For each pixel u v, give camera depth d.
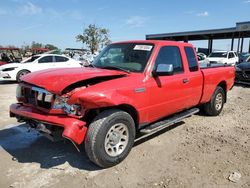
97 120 4.03
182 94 5.61
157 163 4.41
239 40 35.16
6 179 3.88
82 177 3.96
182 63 5.68
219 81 7.01
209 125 6.46
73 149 4.91
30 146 5.05
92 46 45.06
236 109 8.22
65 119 3.89
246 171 4.18
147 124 5.04
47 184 3.77
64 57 16.03
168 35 44.03
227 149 5.01
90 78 4.15
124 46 5.36
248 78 13.13
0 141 5.29
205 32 38.47
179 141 5.38
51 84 4.05
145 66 4.79
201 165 4.36
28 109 4.38
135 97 4.46
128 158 4.57
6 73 14.14
